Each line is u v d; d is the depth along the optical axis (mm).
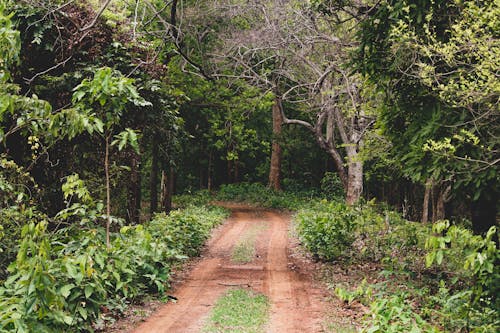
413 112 10164
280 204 34875
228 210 32000
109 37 13430
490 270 5984
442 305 8719
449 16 9125
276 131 37844
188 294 10617
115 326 7992
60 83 12422
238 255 16234
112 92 5105
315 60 19422
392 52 9664
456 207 19359
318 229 14656
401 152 10219
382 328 6688
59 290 4535
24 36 12016
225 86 25859
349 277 12172
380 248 13648
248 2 18922
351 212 14680
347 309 9227
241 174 50750
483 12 7883
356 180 22125
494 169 8484
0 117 5215
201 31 22906
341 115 21531
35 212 8578
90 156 13828
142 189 40750
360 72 10562
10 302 4242
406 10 8883
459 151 8750
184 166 43906
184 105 25672
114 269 6699
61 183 13078
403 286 10344
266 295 10531
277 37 18000
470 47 7730
